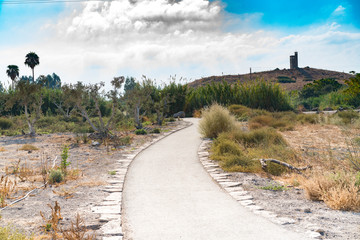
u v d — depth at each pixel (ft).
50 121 83.87
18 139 56.85
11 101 61.72
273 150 35.09
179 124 79.25
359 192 18.76
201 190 22.70
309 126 64.13
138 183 25.22
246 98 109.70
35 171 30.07
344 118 68.54
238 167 29.37
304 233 14.07
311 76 339.16
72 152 42.32
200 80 306.55
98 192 22.41
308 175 25.88
